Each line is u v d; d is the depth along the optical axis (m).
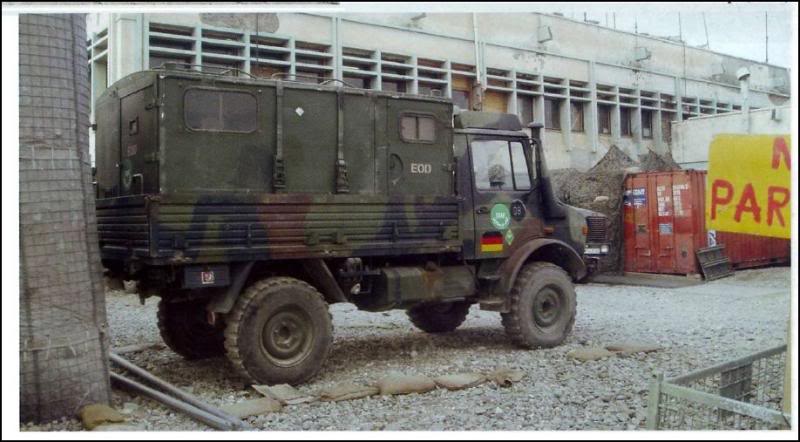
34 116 4.29
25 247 4.29
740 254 14.04
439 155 6.40
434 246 6.30
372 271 6.24
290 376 5.52
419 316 7.98
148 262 4.99
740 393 4.38
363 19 10.17
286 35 9.40
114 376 5.39
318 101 5.71
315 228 5.60
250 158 5.40
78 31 4.55
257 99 5.44
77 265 4.47
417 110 6.27
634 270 14.05
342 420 4.74
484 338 7.82
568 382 5.73
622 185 14.12
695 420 4.01
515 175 7.22
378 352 7.04
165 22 8.98
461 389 5.52
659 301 10.72
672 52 15.04
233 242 5.24
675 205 13.44
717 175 3.87
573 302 7.33
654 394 3.77
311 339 5.64
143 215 5.03
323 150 5.73
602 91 13.78
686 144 14.95
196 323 6.54
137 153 5.39
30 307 4.30
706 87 15.62
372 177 5.98
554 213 7.43
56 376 4.36
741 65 16.28
